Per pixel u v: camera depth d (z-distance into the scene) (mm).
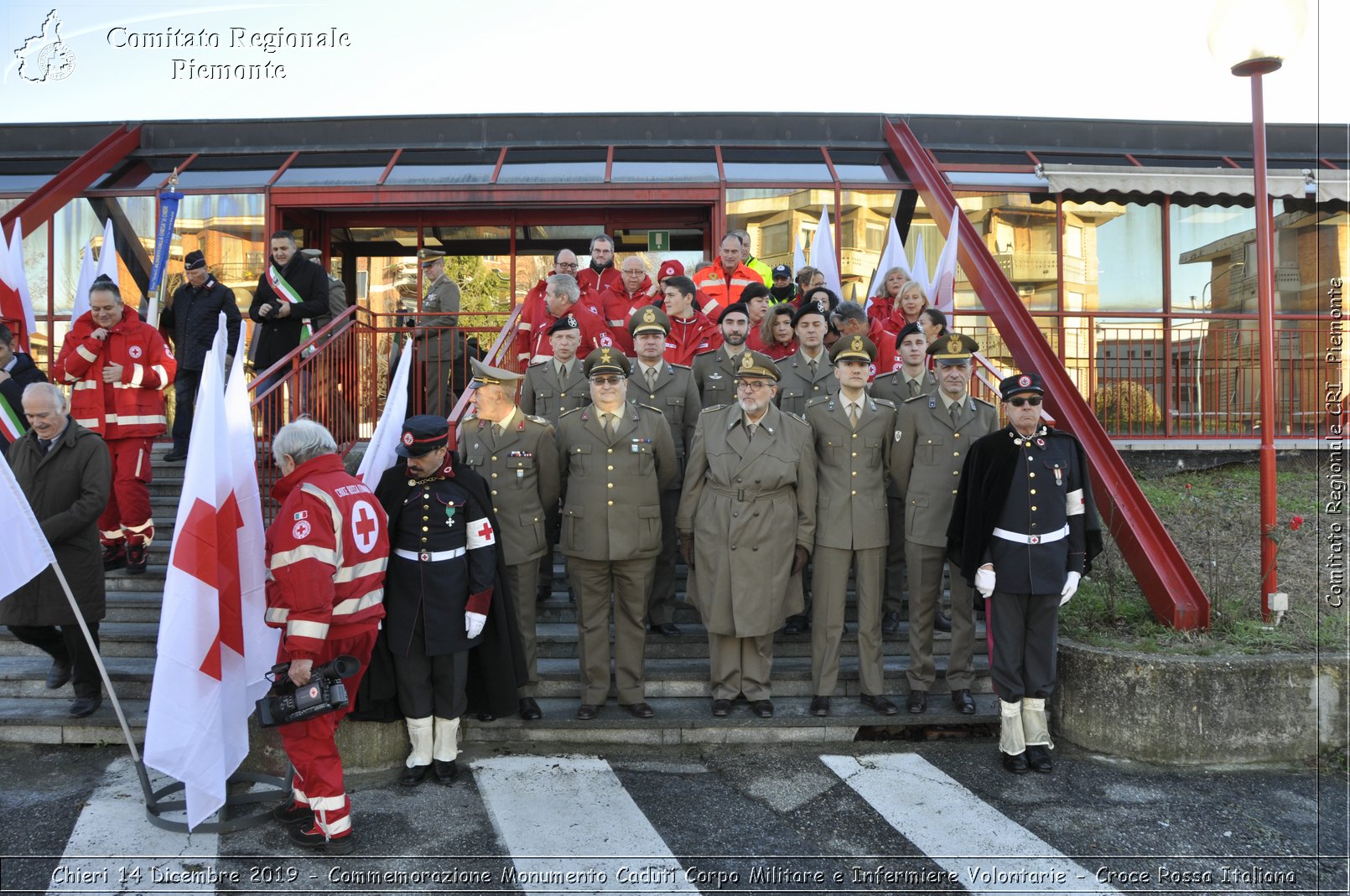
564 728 5211
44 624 5016
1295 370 10836
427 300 8648
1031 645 4926
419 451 4520
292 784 4312
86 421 6531
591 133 11875
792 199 11023
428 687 4656
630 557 5145
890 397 6391
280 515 4004
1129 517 5938
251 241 10727
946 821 4297
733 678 5375
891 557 6219
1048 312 11047
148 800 4348
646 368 6461
